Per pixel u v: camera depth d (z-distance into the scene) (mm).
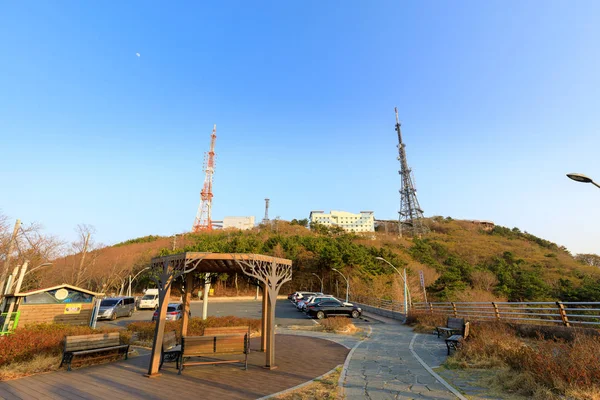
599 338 8719
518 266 59188
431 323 17547
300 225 107938
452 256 66500
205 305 16359
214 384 6711
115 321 23125
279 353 10211
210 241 63938
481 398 5746
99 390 6285
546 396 5582
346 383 6770
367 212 145250
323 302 25234
